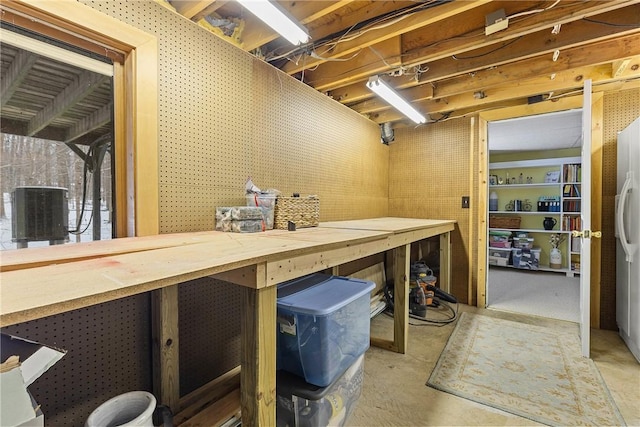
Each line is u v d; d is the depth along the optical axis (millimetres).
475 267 3389
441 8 1697
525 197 5590
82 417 1238
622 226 2279
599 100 2762
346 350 1462
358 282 1762
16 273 727
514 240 5535
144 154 1409
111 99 1419
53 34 1229
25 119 1371
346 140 3037
